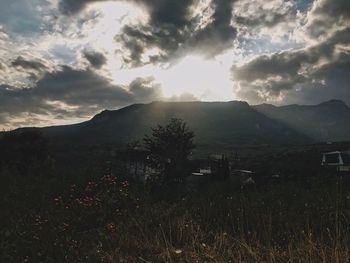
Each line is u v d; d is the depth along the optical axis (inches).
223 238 236.1
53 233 256.1
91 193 376.8
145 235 267.6
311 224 255.4
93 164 510.6
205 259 209.9
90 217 307.9
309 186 351.6
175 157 1566.2
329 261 179.8
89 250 245.4
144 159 1402.6
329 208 267.0
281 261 198.2
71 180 428.1
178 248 230.2
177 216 298.2
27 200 367.6
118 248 239.9
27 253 233.1
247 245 221.1
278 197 317.7
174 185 494.3
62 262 227.6
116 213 320.5
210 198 349.7
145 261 212.4
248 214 280.8
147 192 394.3
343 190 302.8
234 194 335.9
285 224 255.4
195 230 268.1
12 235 257.0
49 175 499.5
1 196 377.4
